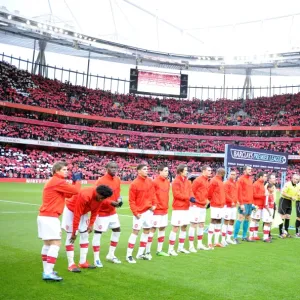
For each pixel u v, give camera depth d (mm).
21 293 6477
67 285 7043
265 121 67188
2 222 15133
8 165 47312
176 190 10398
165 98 76938
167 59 65938
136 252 10500
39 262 8734
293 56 58250
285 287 7453
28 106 55406
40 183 45250
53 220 7336
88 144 59469
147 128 68125
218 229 11891
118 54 65312
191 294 6773
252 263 9477
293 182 14219
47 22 51938
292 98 70125
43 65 66375
